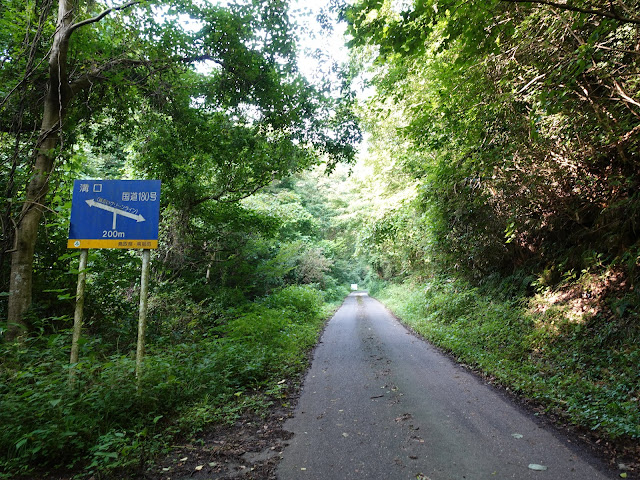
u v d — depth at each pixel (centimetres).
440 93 793
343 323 1535
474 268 1295
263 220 1363
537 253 1007
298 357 825
